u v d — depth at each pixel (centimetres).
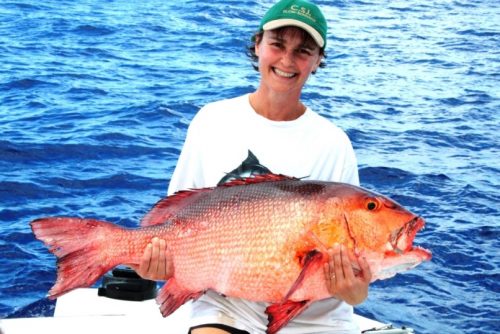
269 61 264
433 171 647
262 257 230
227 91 886
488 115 867
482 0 1805
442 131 787
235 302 255
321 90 940
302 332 259
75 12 1346
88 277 230
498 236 512
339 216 227
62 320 288
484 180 631
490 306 423
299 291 231
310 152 269
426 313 414
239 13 1425
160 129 717
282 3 262
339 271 227
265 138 268
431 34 1398
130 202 535
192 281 237
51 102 796
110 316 292
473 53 1252
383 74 1065
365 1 1712
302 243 228
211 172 269
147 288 306
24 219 495
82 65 984
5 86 856
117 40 1158
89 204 527
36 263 438
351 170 274
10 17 1274
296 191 232
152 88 880
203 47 1148
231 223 233
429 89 991
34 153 620
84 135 674
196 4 1487
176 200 240
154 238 234
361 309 413
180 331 275
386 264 230
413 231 229
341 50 1214
